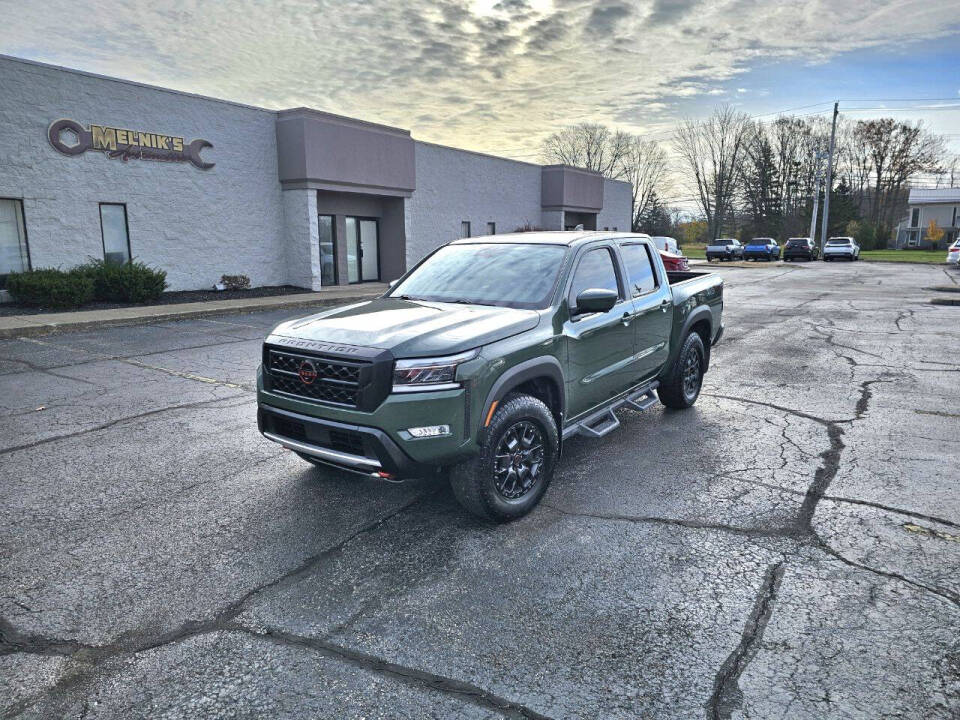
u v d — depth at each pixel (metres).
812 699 2.54
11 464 5.22
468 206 27.58
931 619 3.06
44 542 3.89
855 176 81.50
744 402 7.17
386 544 3.86
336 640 2.93
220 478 4.93
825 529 4.02
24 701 2.54
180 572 3.54
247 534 4.00
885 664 2.74
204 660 2.79
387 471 3.67
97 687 2.62
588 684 2.63
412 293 5.00
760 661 2.77
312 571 3.55
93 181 15.09
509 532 4.00
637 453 5.47
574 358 4.62
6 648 2.88
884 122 77.44
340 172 20.22
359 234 23.19
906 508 4.32
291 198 19.66
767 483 4.78
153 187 16.34
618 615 3.12
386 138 21.83
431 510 4.34
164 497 4.57
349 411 3.68
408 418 3.60
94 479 4.91
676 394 6.61
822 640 2.91
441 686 2.62
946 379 8.21
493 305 4.56
